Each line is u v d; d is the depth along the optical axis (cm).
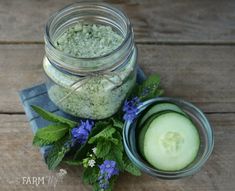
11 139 50
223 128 51
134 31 60
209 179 48
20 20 60
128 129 47
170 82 55
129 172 48
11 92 54
